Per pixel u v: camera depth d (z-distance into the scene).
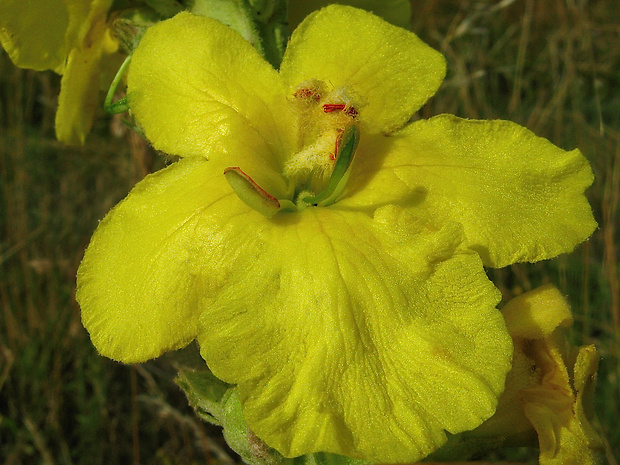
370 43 0.05
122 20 0.06
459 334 0.05
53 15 0.06
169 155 0.06
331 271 0.05
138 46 0.05
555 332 0.05
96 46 0.06
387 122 0.05
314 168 0.05
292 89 0.05
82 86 0.06
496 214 0.05
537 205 0.05
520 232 0.05
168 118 0.05
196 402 0.05
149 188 0.05
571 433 0.05
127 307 0.05
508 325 0.05
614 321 0.12
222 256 0.05
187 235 0.05
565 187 0.05
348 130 0.05
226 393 0.05
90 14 0.06
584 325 0.12
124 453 0.12
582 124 0.14
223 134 0.05
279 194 0.05
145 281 0.05
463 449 0.05
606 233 0.12
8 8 0.06
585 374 0.05
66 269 0.13
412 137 0.05
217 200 0.05
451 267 0.05
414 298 0.05
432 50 0.05
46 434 0.12
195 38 0.05
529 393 0.05
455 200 0.05
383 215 0.05
